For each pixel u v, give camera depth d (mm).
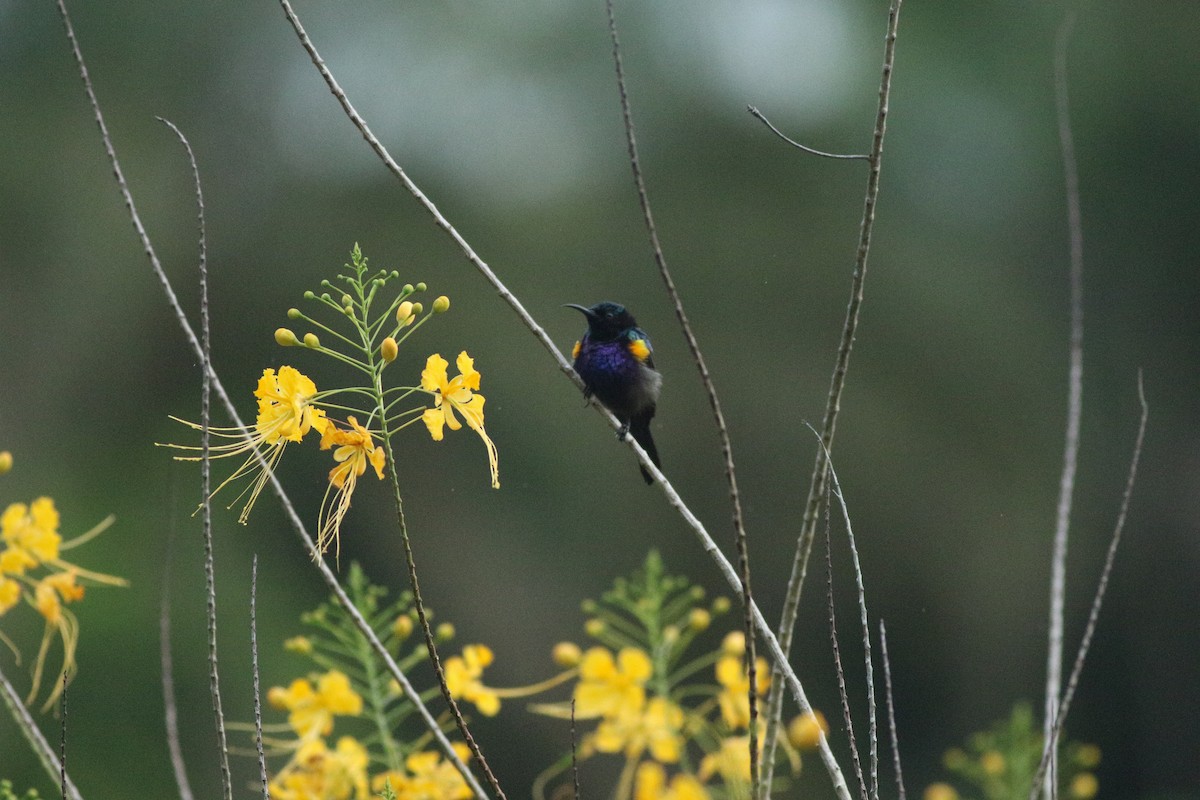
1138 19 24297
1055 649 3766
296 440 3377
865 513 20672
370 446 3377
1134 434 22531
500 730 15523
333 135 21344
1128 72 23891
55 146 19750
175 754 3102
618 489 19438
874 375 21719
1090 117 23844
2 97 19953
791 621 3615
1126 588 21469
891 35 3369
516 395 19594
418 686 12461
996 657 20688
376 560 17656
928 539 20891
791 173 22906
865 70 23609
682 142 23000
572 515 19031
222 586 15281
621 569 19031
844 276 22078
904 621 20328
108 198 19406
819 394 21266
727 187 22703
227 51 21219
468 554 18062
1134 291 23531
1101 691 20891
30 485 16719
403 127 21797
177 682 14117
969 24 24406
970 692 20344
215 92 21000
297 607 16188
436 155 21812
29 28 20562
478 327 20047
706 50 23656
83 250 18938
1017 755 6133
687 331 2961
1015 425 22047
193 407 18281
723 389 20906
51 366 18203
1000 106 23859
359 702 4754
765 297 21812
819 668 19484
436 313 3475
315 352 18438
